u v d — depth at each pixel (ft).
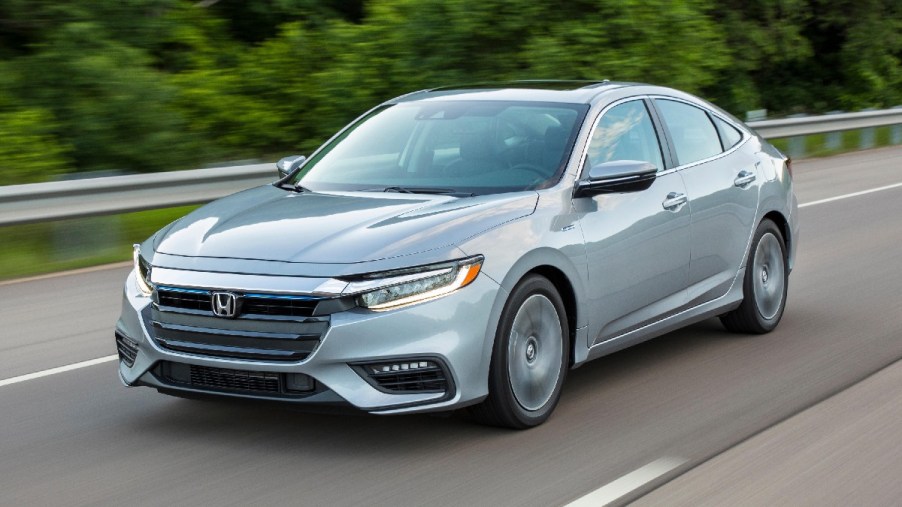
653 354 21.48
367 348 15.02
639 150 19.81
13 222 30.94
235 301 15.31
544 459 15.42
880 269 29.78
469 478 14.69
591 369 20.43
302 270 15.26
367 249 15.43
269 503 13.88
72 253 33.63
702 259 20.85
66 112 51.16
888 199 43.96
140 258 16.99
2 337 23.39
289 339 15.08
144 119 52.11
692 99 22.16
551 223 17.16
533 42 53.47
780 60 88.43
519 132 18.86
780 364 20.56
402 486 14.40
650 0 54.85
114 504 13.96
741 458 15.37
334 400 15.11
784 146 63.52
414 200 17.26
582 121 18.93
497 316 15.99
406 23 55.93
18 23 52.65
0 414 18.04
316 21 69.10
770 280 23.15
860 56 92.99
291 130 61.21
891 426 16.61
